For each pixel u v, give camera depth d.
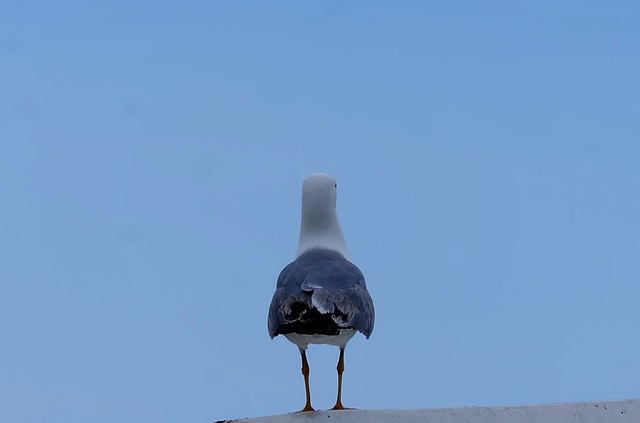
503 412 13.34
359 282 14.12
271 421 12.98
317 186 15.00
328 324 13.22
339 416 12.89
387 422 12.95
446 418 13.11
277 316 13.64
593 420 13.80
